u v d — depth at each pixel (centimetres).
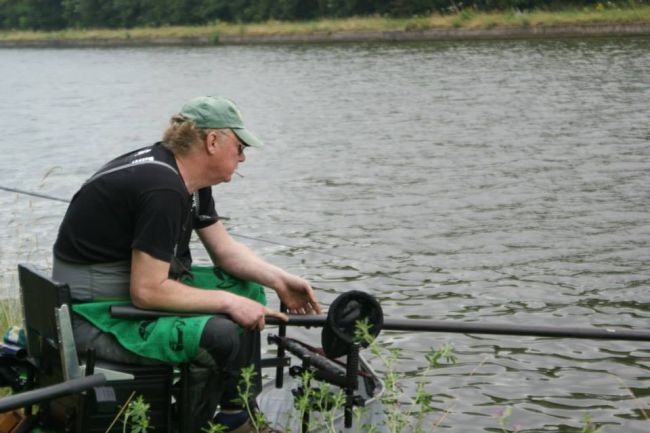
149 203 495
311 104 2786
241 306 513
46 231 1332
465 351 872
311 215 1416
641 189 1504
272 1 6278
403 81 3195
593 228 1284
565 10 4803
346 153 1947
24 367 540
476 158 1816
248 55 4894
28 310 509
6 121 2806
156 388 505
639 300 1009
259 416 515
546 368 834
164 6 7025
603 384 804
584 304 998
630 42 3984
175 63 4750
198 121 514
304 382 504
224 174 523
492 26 4766
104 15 7488
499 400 771
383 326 547
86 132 2525
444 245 1224
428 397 645
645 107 2342
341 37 5384
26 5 8069
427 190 1554
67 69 4809
